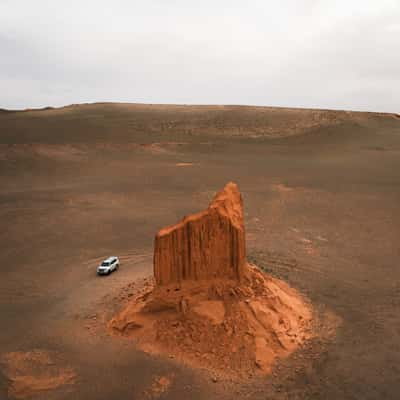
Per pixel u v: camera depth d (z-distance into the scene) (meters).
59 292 24.61
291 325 19.02
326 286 24.78
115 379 16.00
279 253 30.77
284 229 37.03
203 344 17.23
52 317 21.20
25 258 30.97
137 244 33.75
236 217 19.11
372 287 24.69
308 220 39.75
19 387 15.64
